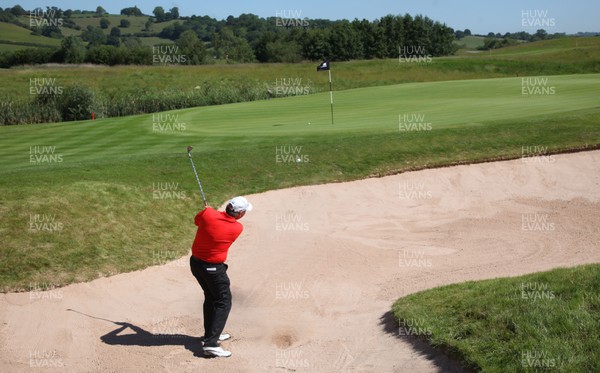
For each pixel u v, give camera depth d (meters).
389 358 7.07
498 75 55.56
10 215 10.42
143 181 13.45
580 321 6.70
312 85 50.78
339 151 16.48
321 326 8.49
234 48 78.19
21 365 7.36
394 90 36.53
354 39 75.69
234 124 23.06
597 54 60.06
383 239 12.35
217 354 7.61
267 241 12.01
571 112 20.55
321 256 11.35
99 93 44.25
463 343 6.70
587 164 16.39
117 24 143.25
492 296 7.75
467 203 14.59
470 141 17.50
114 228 11.02
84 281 9.43
